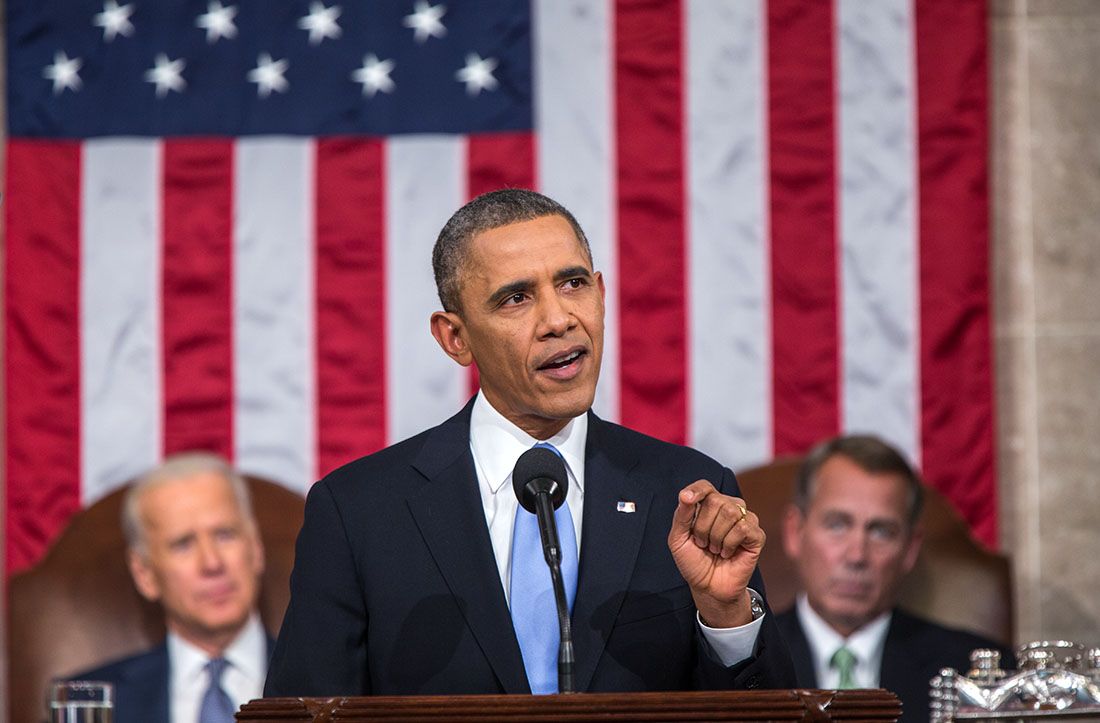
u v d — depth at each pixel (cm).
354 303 2116
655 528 958
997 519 2088
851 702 759
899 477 1967
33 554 2072
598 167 2128
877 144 2120
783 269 2109
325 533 965
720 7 2136
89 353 2103
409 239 2127
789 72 2131
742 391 2095
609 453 991
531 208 959
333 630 940
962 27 2128
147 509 1978
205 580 1969
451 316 980
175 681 1955
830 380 2094
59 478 2086
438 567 939
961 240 2108
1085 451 2148
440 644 918
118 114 2139
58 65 2144
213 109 2142
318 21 2159
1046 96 2178
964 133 2119
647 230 2117
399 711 745
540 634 920
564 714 739
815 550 1958
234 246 2122
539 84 2141
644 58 2138
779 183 2120
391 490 974
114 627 1969
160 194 2127
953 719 975
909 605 1952
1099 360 2156
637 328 2103
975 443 2088
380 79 2147
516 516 957
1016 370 2158
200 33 2155
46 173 2125
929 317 2102
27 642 1961
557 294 931
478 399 1012
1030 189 2170
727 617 880
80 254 2112
